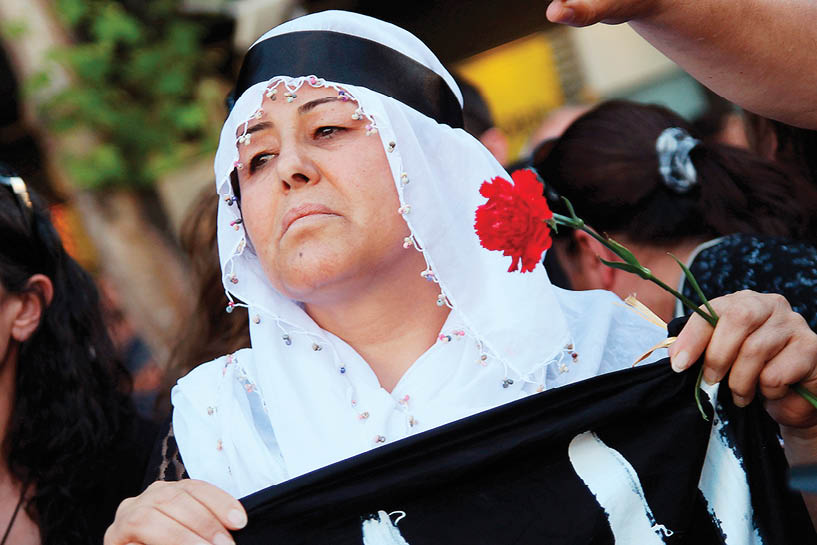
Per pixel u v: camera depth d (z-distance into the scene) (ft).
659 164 19.11
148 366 35.91
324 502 11.88
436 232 12.63
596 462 12.05
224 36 52.95
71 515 17.07
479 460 11.89
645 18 11.51
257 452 12.85
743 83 12.16
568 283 20.29
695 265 18.02
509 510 11.96
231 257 13.33
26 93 49.67
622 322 13.80
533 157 21.72
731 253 17.66
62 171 50.78
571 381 12.96
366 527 11.95
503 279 12.87
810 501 12.29
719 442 12.23
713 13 11.51
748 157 19.89
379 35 13.20
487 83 48.83
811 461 12.37
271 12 50.93
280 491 11.88
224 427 13.11
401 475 11.92
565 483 12.00
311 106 12.70
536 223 11.09
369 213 12.42
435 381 12.82
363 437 12.59
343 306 12.91
